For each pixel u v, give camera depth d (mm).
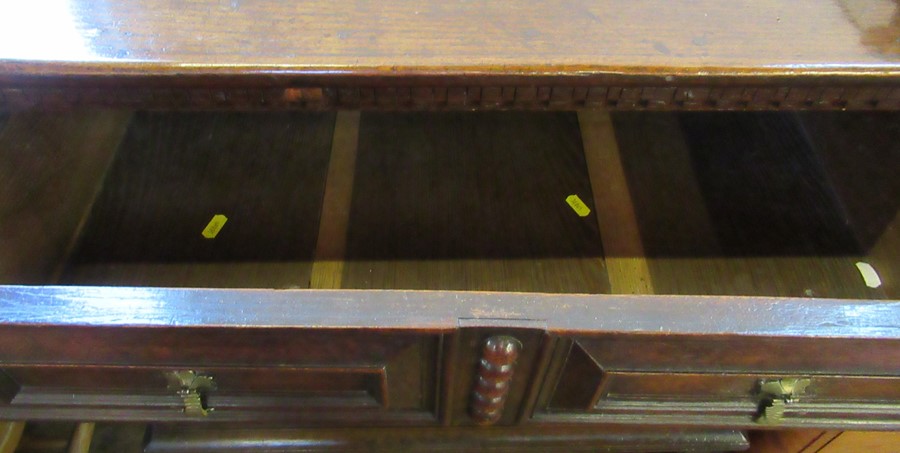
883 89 434
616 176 742
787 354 393
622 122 808
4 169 576
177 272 634
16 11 443
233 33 438
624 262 659
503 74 420
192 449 580
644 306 373
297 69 414
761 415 484
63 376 437
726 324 365
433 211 697
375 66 417
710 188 729
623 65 421
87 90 427
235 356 402
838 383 438
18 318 353
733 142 779
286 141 767
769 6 479
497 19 460
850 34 451
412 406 486
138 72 411
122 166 731
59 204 648
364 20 455
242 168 735
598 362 410
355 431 580
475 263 652
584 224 691
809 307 375
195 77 414
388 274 640
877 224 650
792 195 718
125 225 671
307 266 644
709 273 652
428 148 765
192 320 358
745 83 427
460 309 368
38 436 635
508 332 369
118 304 362
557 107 454
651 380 438
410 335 370
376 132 784
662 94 441
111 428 643
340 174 732
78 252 647
